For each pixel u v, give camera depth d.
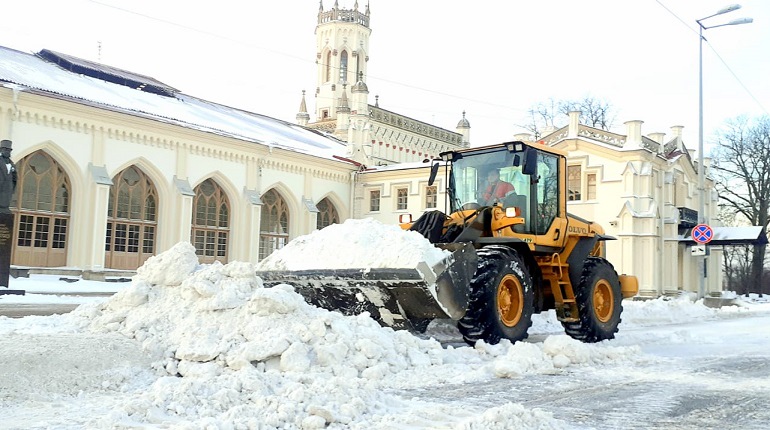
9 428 4.36
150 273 8.25
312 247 8.98
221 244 29.69
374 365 6.55
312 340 6.60
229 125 32.16
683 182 33.03
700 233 20.89
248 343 6.52
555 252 9.95
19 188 23.14
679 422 4.99
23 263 23.23
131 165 26.16
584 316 10.01
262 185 30.86
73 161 24.06
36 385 5.49
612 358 8.27
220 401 4.82
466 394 5.95
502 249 8.76
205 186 29.20
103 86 29.20
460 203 10.33
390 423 4.56
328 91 57.25
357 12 58.78
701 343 10.72
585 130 30.34
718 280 35.41
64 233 24.34
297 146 33.91
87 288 22.39
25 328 7.82
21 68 26.06
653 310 17.33
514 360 7.34
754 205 41.16
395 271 7.68
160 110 28.67
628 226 28.23
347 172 35.69
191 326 7.05
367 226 8.84
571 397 5.91
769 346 10.29
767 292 56.59
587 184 29.64
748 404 5.68
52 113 23.33
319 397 4.82
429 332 10.73
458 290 7.94
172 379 5.61
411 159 46.09
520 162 9.73
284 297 7.02
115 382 5.93
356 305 8.59
